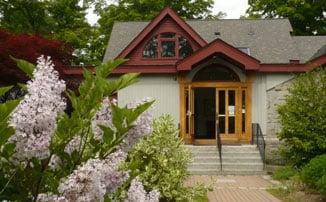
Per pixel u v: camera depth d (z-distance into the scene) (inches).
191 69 860.0
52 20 1398.9
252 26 1065.5
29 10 1315.2
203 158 762.8
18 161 107.2
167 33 917.8
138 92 883.4
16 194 112.7
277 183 624.1
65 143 113.2
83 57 1476.4
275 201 492.4
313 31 1588.3
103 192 103.0
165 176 302.2
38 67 107.4
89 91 118.3
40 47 708.0
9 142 100.9
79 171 101.3
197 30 1058.1
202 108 933.8
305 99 668.1
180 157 325.4
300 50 1066.1
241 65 858.1
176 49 913.5
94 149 120.5
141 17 1429.6
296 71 855.1
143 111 115.3
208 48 844.6
